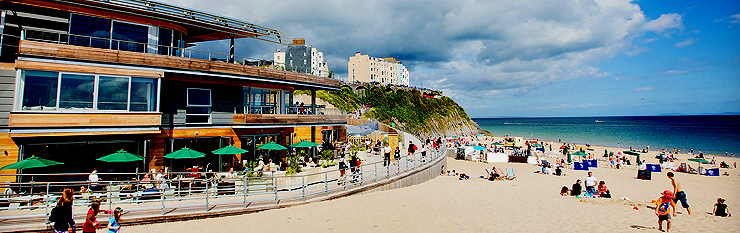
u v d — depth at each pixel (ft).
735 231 38.37
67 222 26.17
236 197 46.03
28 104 41.50
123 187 45.11
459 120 324.39
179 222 36.55
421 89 326.85
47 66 42.14
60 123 42.57
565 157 145.79
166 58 50.90
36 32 47.03
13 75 43.55
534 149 174.70
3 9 45.09
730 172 110.52
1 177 41.57
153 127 49.60
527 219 42.88
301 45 290.56
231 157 61.62
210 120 59.26
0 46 44.27
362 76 408.05
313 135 83.97
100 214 35.24
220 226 35.94
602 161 137.08
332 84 79.20
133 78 48.37
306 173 59.77
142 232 33.22
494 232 36.60
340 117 83.25
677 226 40.55
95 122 44.78
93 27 48.75
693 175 101.04
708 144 244.63
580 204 53.88
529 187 71.92
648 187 77.20
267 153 68.90
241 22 60.75
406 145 116.98
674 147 224.74
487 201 54.80
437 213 45.01
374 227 37.45
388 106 246.88
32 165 37.78
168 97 54.65
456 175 86.69
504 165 114.32
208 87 59.21
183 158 50.72
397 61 473.67
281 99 72.28
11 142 42.32
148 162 51.65
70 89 43.73
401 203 49.60
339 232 35.42
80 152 47.06
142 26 52.49
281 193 49.24
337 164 72.84
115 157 42.73
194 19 56.03
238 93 63.16
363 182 56.65
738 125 532.32
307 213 41.78
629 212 48.32
